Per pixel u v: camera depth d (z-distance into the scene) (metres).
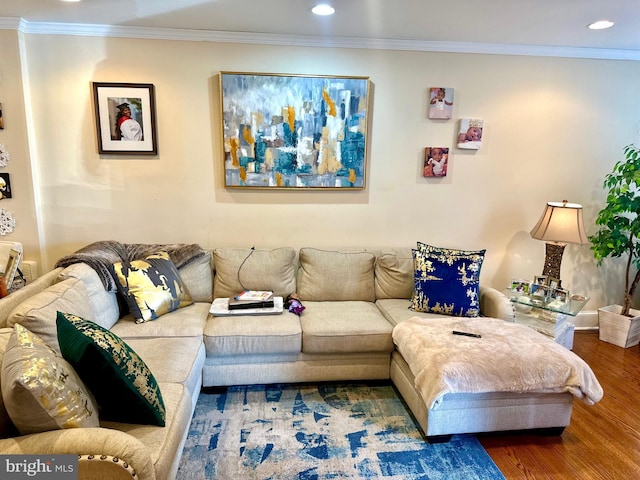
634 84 3.30
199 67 2.88
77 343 1.35
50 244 2.96
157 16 2.54
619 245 3.18
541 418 2.06
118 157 2.92
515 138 3.26
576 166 3.37
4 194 2.78
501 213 3.38
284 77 2.91
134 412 1.42
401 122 3.13
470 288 2.65
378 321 2.54
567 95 3.25
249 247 3.16
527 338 2.20
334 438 2.06
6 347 1.35
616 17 2.48
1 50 2.63
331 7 2.36
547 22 2.58
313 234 3.22
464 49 3.06
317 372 2.50
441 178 3.26
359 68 3.02
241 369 2.43
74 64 2.77
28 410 1.13
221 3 2.31
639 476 1.86
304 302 2.89
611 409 2.39
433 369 1.94
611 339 3.34
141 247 2.82
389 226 3.29
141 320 2.35
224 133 2.94
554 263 3.10
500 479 1.82
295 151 3.03
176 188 3.02
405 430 2.14
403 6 2.33
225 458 1.90
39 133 2.81
